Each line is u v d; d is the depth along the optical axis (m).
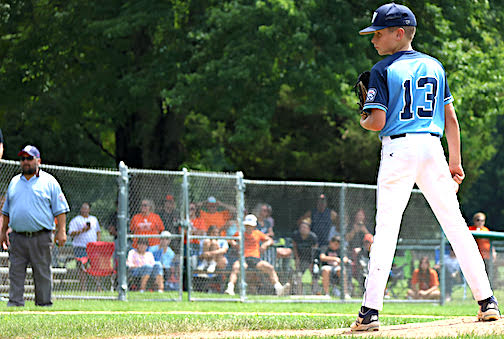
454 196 17.47
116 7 67.31
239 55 60.91
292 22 59.50
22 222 30.67
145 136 73.88
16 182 31.02
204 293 39.97
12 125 82.56
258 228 41.12
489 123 95.06
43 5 67.56
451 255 45.72
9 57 69.62
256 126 64.19
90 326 20.00
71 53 69.00
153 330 19.44
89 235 38.81
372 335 15.97
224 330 20.11
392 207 17.23
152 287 39.44
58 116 75.44
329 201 42.41
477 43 70.81
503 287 41.41
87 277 38.16
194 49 64.88
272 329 20.36
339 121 88.38
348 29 61.62
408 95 17.25
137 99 68.25
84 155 91.56
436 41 65.44
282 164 90.62
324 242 42.00
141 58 68.38
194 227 40.22
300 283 41.28
